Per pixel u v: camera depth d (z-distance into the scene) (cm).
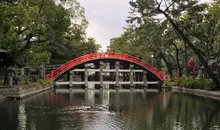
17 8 3247
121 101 3956
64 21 4731
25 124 2302
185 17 4816
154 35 4259
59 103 3619
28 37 4394
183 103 3741
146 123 2391
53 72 6706
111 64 8062
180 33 4478
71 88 6775
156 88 7075
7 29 3647
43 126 2241
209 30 4812
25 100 3819
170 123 2398
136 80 8075
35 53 4975
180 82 6269
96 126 2248
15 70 4456
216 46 5503
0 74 4841
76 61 6800
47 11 4447
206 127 2266
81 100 4031
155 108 3259
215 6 4644
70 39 6931
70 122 2397
